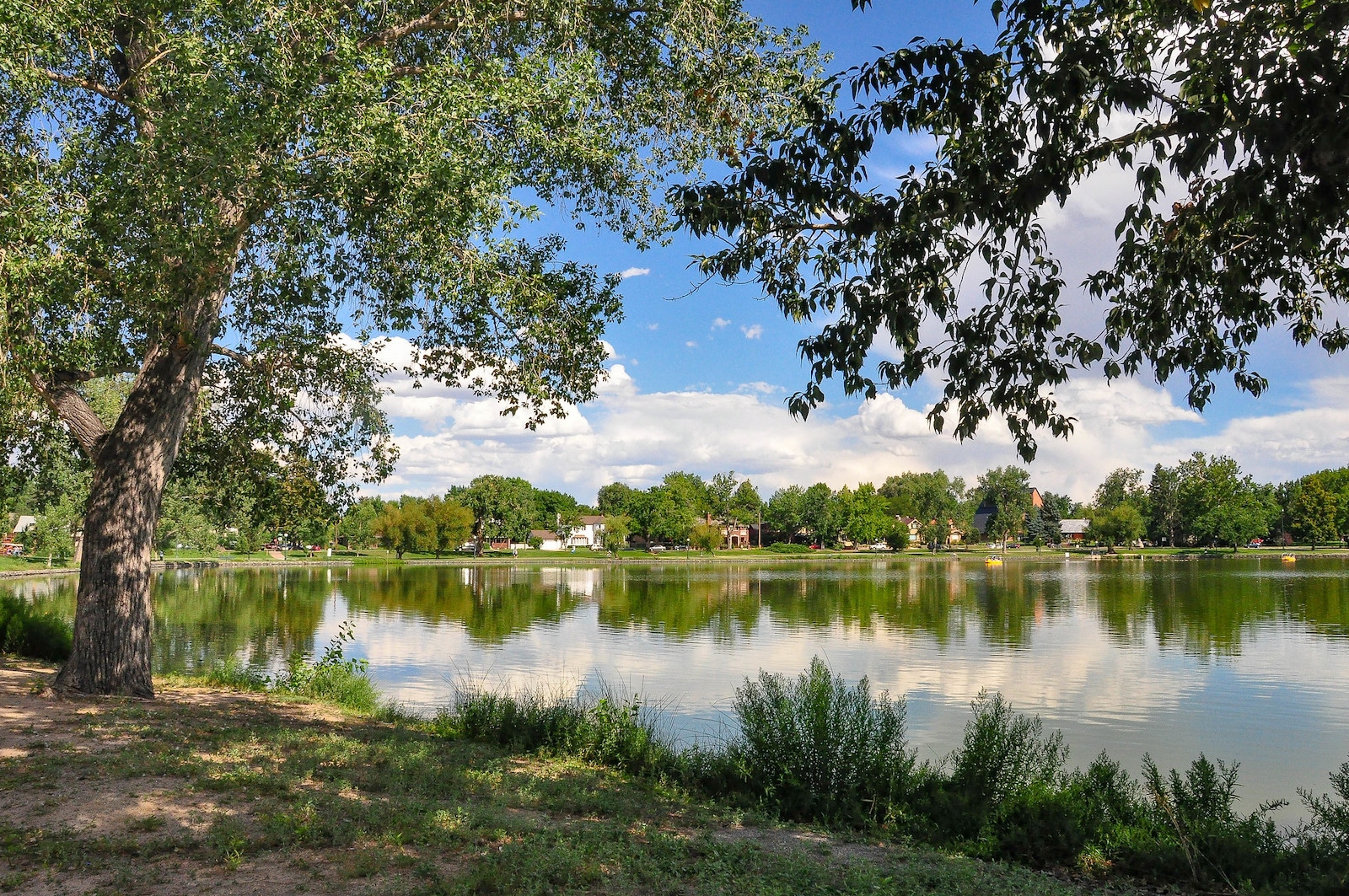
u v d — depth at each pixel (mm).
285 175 9398
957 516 177500
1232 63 5973
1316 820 10711
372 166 9648
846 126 6805
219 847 5926
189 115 8867
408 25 12242
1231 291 7578
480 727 11922
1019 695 19266
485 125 10898
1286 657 25422
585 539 171125
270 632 30281
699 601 48219
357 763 8734
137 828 6273
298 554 122250
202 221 9273
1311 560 108125
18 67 9336
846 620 37188
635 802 8578
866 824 8742
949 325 7438
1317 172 5344
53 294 9375
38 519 70000
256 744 9062
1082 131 7203
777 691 10664
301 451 16703
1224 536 129000
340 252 11953
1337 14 5332
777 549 157875
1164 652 26781
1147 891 7141
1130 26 7336
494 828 6852
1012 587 61156
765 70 13164
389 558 117938
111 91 11203
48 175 9547
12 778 7250
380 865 5773
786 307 8391
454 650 26797
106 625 11844
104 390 19156
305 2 9617
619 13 12625
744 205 7309
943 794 8984
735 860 6629
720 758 10781
